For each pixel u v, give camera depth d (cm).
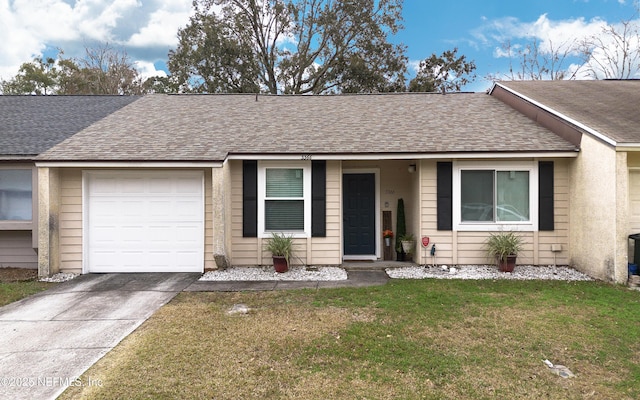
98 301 640
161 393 345
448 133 913
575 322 523
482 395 343
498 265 852
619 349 440
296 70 2634
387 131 941
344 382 364
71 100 1262
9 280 788
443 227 888
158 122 1010
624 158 716
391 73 2611
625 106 923
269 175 897
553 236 876
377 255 1002
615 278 725
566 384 363
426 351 432
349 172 1006
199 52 2416
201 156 807
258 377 373
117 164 792
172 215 868
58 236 841
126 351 435
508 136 885
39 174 799
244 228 891
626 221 721
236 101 1223
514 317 543
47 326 521
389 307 588
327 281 769
